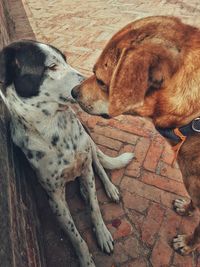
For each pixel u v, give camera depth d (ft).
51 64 1.81
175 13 5.51
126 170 2.75
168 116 1.64
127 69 1.43
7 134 2.06
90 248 2.26
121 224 2.38
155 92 1.57
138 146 2.96
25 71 1.74
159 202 2.48
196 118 1.58
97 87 1.80
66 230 2.16
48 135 1.93
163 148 2.90
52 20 5.80
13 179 1.79
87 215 2.47
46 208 2.51
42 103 1.82
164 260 2.14
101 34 5.00
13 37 5.33
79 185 2.64
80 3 6.59
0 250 1.22
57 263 2.20
